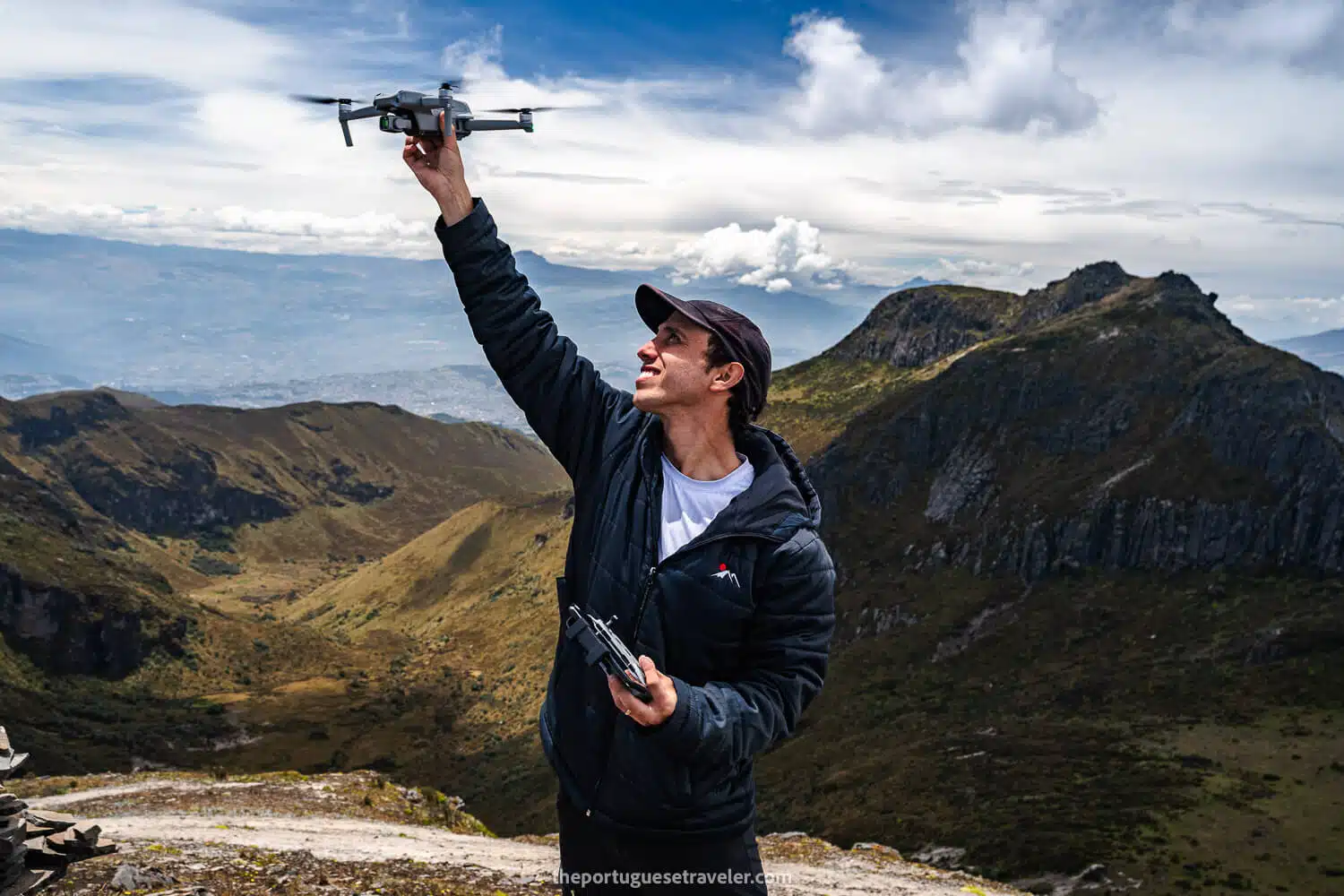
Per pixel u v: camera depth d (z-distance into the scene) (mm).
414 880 10836
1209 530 143250
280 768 155625
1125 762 76375
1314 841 54375
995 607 151750
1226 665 106375
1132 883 50562
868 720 122812
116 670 195125
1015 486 172875
